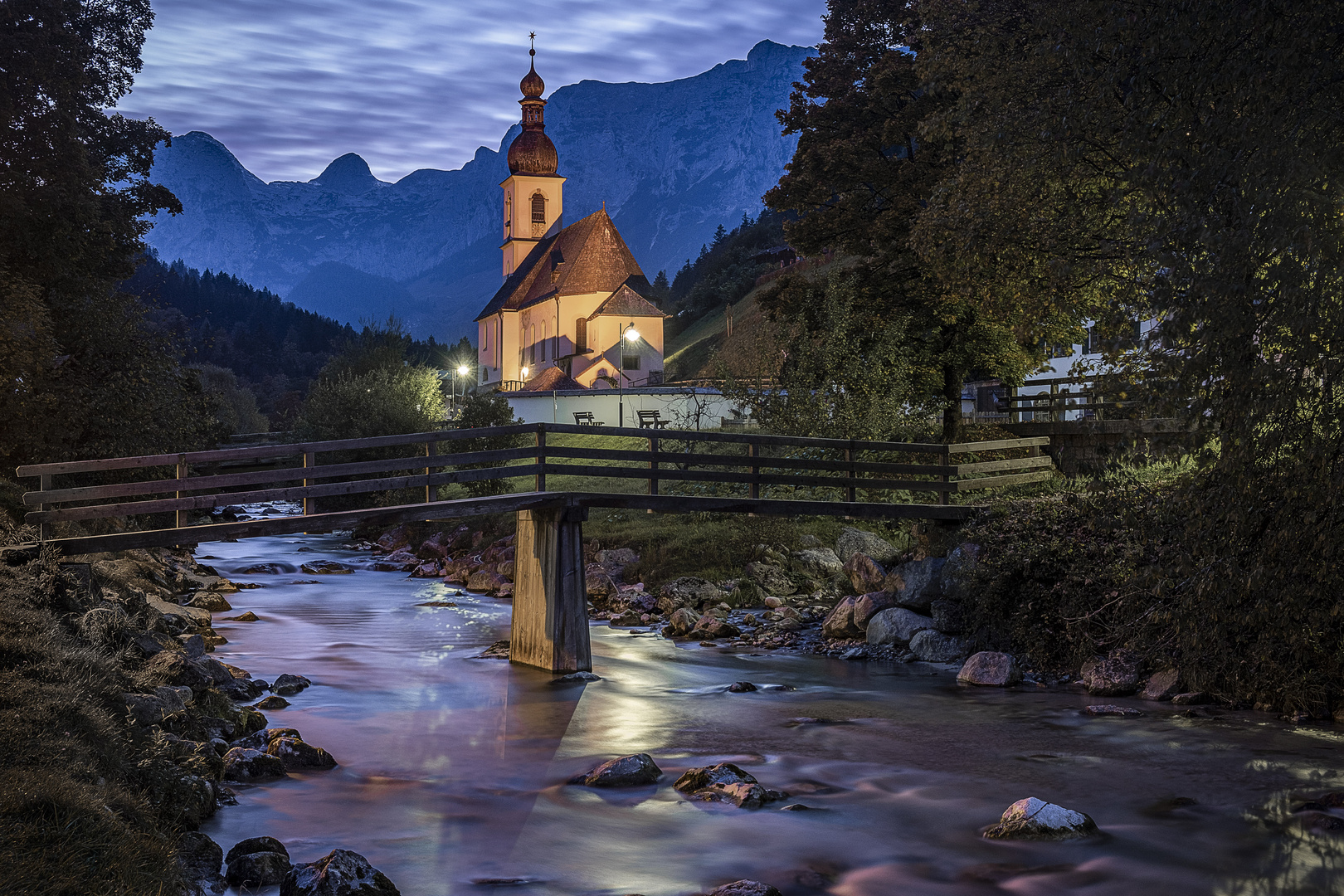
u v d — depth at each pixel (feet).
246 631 68.95
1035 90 57.67
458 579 98.02
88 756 27.17
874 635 62.49
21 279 82.33
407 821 31.91
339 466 51.60
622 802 34.09
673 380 307.37
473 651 62.54
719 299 444.14
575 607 56.39
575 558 56.70
